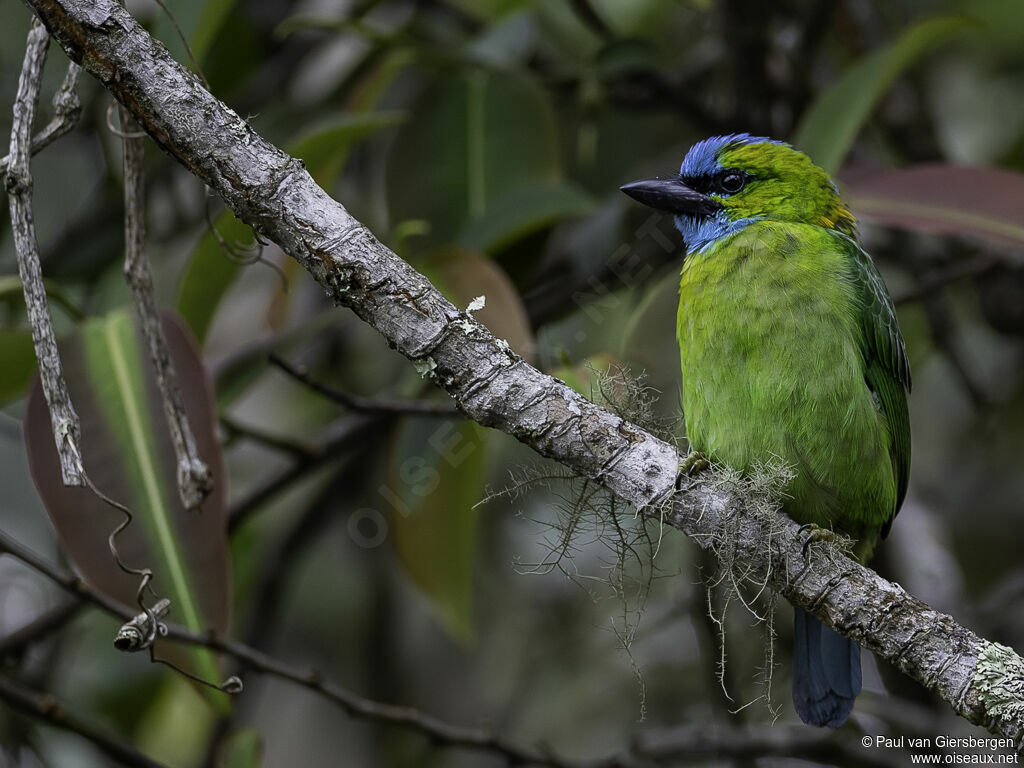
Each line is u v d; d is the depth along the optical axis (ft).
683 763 28.96
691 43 36.58
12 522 33.09
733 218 24.86
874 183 25.73
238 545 32.09
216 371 27.66
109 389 20.99
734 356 22.34
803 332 22.03
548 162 30.68
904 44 26.00
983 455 36.86
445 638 36.68
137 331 21.52
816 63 36.42
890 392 24.06
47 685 30.53
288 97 36.81
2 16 32.42
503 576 36.52
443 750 35.29
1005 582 33.55
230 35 33.58
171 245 34.58
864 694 31.07
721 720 28.12
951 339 33.83
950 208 24.50
